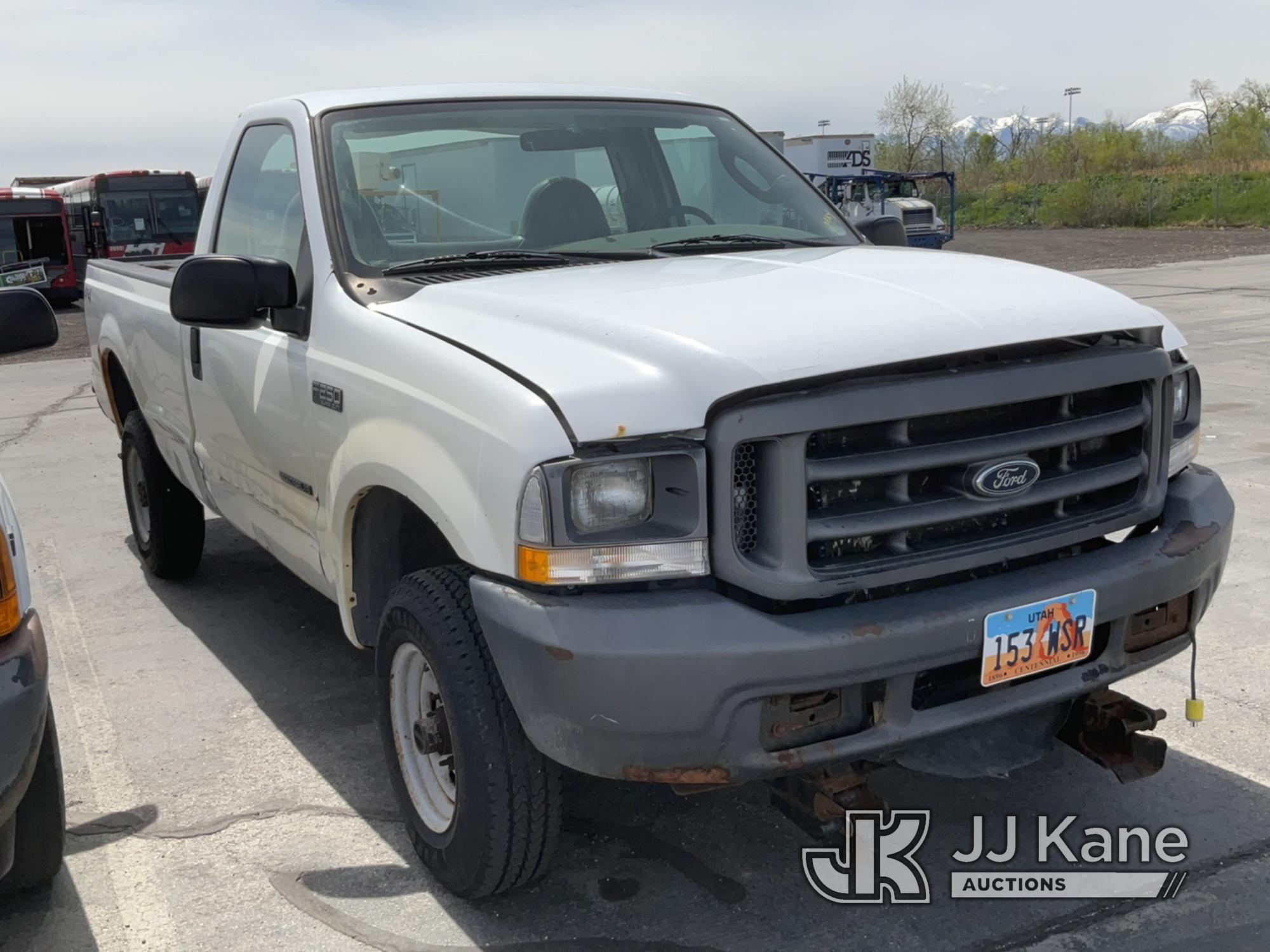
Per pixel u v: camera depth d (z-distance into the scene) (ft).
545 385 8.36
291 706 14.07
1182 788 11.38
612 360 8.41
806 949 9.19
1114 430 9.16
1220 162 169.17
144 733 13.42
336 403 10.59
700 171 13.62
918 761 9.22
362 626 11.07
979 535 8.80
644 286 9.92
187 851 10.89
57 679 15.07
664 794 11.62
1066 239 127.95
